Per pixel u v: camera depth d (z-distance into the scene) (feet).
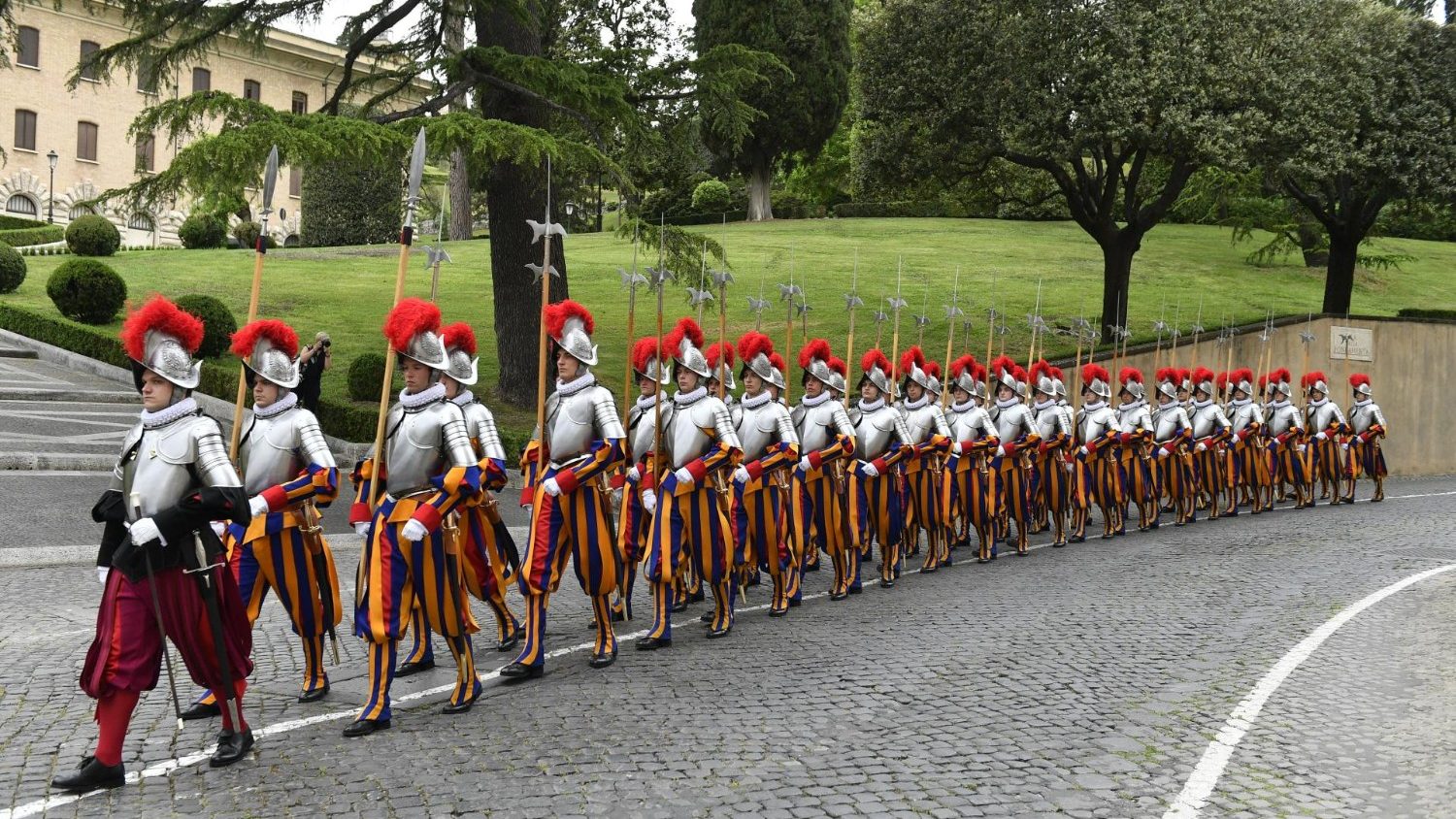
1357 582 36.22
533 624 23.93
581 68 60.08
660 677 23.95
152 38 62.75
